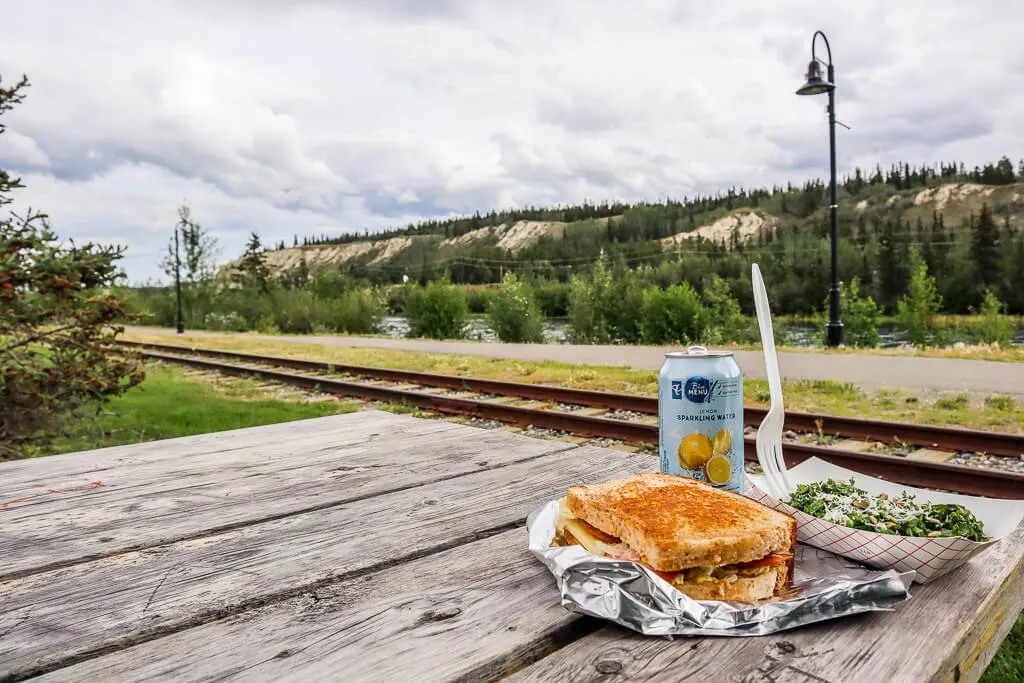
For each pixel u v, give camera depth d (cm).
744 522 95
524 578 105
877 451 556
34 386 570
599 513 104
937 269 6781
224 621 92
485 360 1470
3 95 501
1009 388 866
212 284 4541
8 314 550
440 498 149
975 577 100
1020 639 247
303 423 237
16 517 139
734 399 127
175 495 153
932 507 113
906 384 925
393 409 834
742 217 19412
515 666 81
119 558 116
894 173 19725
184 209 4488
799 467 132
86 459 188
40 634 89
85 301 566
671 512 99
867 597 87
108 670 80
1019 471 485
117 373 622
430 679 76
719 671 76
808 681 74
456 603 96
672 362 130
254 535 127
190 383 1126
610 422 633
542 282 5041
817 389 908
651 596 87
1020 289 6366
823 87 1593
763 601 91
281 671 79
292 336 2973
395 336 3109
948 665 79
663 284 6253
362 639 86
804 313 6512
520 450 194
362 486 159
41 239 536
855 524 107
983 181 18325
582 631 89
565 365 1320
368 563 112
